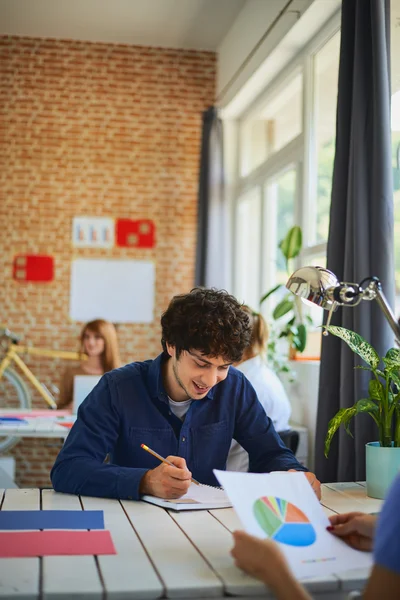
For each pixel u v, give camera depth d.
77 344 6.40
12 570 1.27
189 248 6.55
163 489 1.82
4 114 6.39
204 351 1.83
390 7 3.06
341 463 3.01
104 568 1.30
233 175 6.58
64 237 6.43
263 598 1.23
